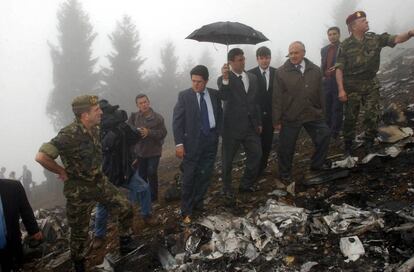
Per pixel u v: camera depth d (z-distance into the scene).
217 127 4.65
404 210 3.54
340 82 4.88
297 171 5.48
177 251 3.84
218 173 6.95
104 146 4.14
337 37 6.37
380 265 2.93
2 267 3.65
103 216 4.54
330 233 3.50
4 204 3.58
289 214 3.81
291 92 4.79
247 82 4.82
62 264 4.55
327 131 4.79
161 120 6.07
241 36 4.76
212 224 3.99
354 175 4.62
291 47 4.71
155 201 6.23
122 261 3.97
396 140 5.05
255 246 3.52
